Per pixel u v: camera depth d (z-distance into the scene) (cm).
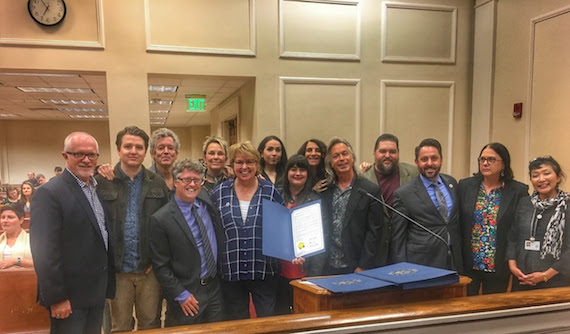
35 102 759
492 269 192
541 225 175
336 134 385
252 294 179
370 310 94
